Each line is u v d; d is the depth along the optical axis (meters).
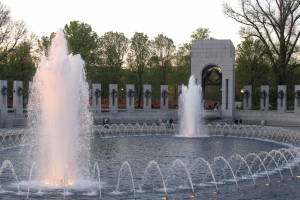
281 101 51.75
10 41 59.75
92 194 15.67
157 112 53.56
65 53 19.52
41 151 19.11
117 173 19.70
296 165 22.14
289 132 37.12
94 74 67.25
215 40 51.66
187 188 16.94
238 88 74.88
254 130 41.09
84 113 22.97
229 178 18.92
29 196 15.24
